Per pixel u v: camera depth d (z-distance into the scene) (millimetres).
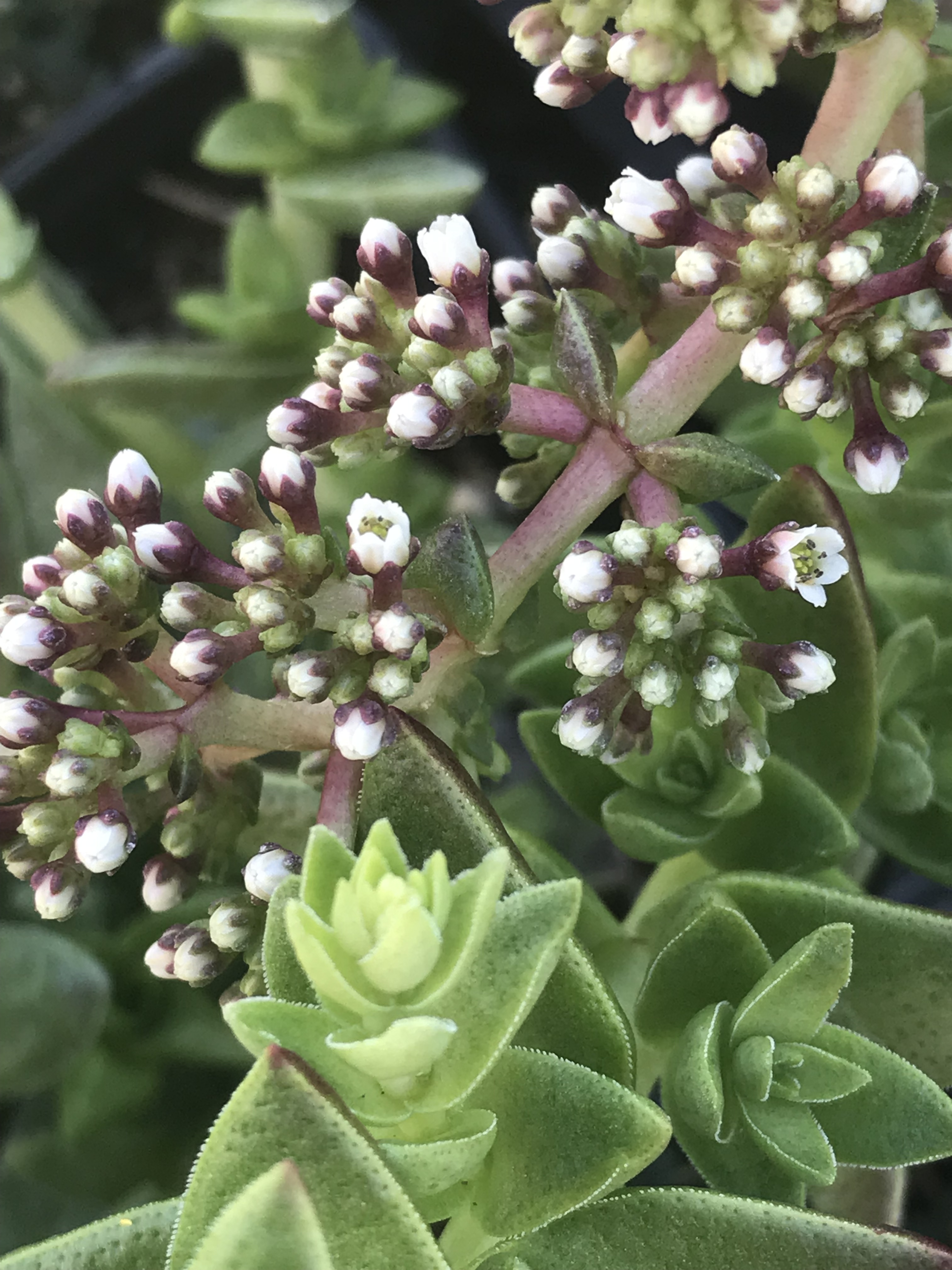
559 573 80
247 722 81
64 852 80
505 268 101
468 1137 70
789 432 119
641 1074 93
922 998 90
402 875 65
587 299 97
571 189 207
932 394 106
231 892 122
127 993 130
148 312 216
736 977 86
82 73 227
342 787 81
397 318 89
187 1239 62
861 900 88
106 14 228
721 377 88
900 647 107
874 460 86
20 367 155
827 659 84
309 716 82
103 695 86
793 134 189
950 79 92
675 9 73
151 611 81
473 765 96
